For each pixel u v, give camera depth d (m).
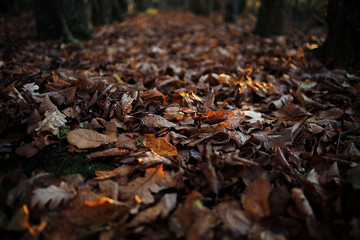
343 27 1.17
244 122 0.69
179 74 1.07
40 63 1.12
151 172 0.49
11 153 0.54
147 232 0.41
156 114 0.70
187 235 0.38
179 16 5.50
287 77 1.03
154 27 3.42
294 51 1.48
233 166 0.50
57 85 0.73
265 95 0.88
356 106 0.76
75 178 0.49
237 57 1.41
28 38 2.08
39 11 1.97
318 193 0.47
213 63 1.27
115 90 0.75
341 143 0.62
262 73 1.10
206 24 3.91
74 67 1.11
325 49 1.29
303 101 0.82
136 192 0.47
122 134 0.60
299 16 3.62
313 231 0.40
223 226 0.41
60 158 0.54
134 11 6.80
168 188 0.50
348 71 1.13
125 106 0.65
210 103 0.78
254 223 0.43
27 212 0.41
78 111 0.65
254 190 0.46
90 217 0.41
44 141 0.55
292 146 0.62
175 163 0.54
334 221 0.41
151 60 1.40
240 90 0.87
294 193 0.44
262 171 0.50
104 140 0.57
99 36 2.42
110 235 0.39
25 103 0.60
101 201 0.42
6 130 0.56
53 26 2.00
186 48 1.82
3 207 0.43
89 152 0.57
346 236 0.40
